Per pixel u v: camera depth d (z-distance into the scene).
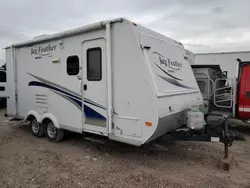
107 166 3.87
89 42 4.14
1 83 10.95
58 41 4.73
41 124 5.51
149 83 3.43
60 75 4.75
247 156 4.54
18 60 5.89
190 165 3.98
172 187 3.16
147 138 3.47
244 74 6.28
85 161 4.09
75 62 4.43
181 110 4.11
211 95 6.87
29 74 5.57
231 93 6.43
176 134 4.06
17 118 6.15
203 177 3.51
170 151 4.70
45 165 3.90
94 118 4.16
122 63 3.70
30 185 3.21
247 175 3.63
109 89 3.83
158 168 3.82
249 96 6.20
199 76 7.13
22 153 4.52
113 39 3.79
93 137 4.47
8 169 3.74
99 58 4.00
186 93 4.49
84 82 4.28
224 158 3.98
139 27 3.74
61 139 5.25
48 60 5.02
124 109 3.72
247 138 5.92
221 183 3.32
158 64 3.85
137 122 3.57
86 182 3.28
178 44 5.04
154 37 4.02
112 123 3.88
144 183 3.26
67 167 3.81
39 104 5.37
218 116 4.16
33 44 5.37
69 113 4.64
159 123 3.40
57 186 3.17
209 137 3.95
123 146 4.91
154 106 3.37
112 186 3.16
